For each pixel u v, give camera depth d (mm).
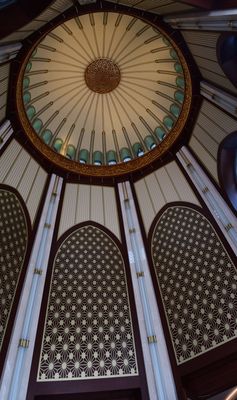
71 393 6246
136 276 7797
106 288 7867
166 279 7754
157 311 7273
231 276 6863
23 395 5922
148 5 6637
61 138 9969
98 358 6785
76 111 10242
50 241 8078
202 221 7805
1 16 4953
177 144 8867
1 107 7621
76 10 6945
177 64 9109
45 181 8867
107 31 9242
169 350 6754
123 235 8578
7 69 7121
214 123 7750
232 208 7371
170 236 8195
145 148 10102
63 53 9469
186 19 6109
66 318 7297
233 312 6543
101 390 6316
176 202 8461
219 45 6184
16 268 7430
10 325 6688
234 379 6137
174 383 6258
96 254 8344
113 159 10250
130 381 6426
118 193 9250
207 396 6508
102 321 7359
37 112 9594
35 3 5121
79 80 9992
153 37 9062
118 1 6770
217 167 7801
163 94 9891
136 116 10359
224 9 5230
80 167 9359
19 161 8211
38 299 7172
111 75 10023
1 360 6184
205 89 7555
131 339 7070
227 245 7152
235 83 6500
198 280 7305
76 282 7863
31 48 7270
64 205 8820
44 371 6453
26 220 8039
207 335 6605
